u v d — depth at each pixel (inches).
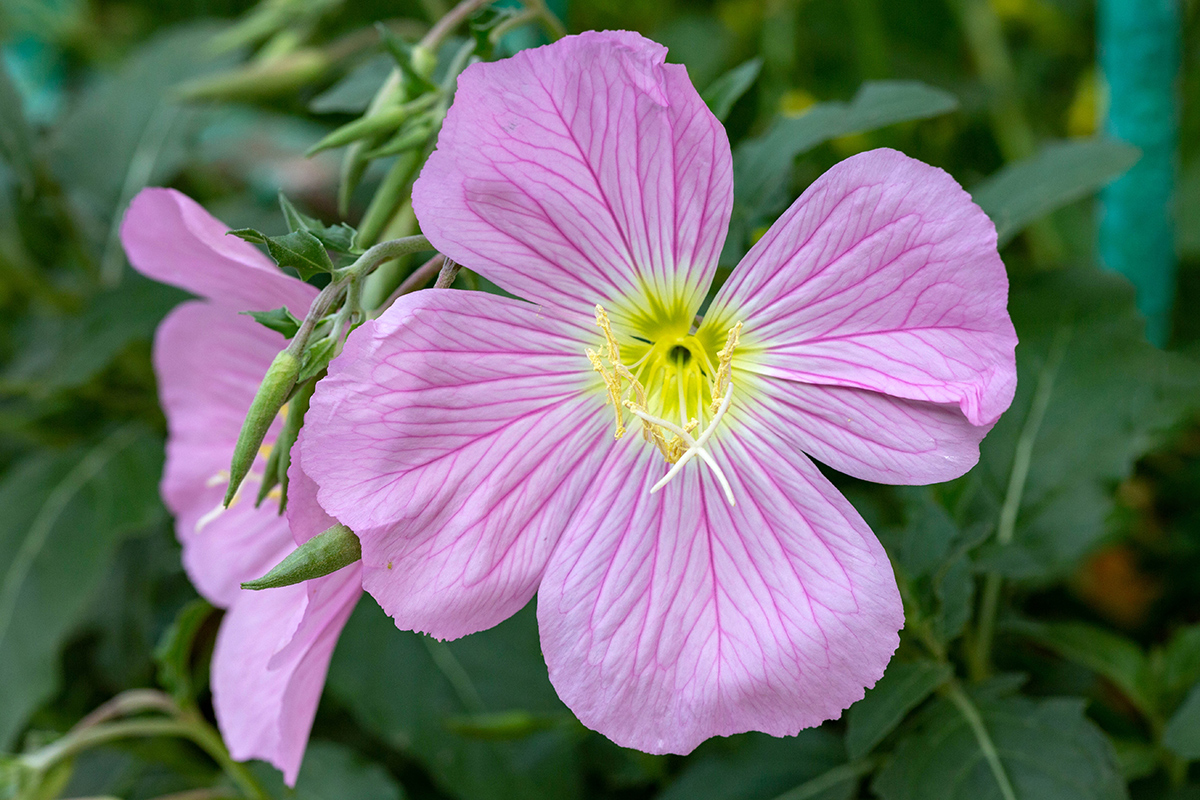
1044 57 22.0
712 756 12.4
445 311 10.2
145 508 15.4
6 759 12.4
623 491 10.6
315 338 10.2
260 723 11.3
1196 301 18.1
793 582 10.4
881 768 12.0
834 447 10.5
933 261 10.2
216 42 18.1
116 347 14.8
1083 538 12.6
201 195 20.9
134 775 14.9
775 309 10.5
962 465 10.3
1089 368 13.1
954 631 11.7
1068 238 19.1
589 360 10.6
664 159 10.3
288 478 10.3
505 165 10.2
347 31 18.2
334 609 10.4
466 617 10.3
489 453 10.3
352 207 15.8
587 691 10.4
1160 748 12.6
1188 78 19.7
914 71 20.1
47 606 14.4
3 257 17.6
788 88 19.5
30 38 23.4
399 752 14.6
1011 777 11.5
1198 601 15.4
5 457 18.3
